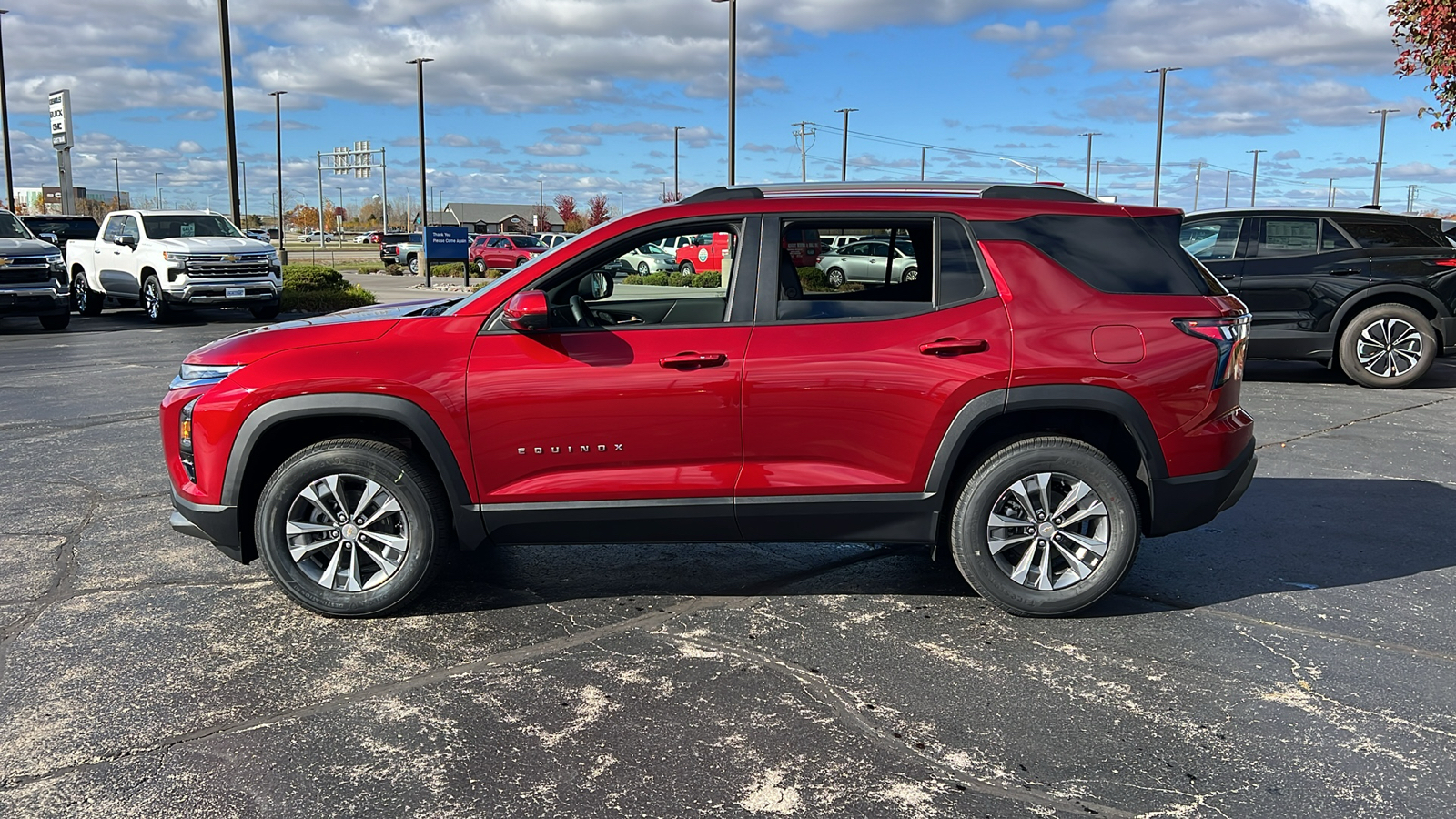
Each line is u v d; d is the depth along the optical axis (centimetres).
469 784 296
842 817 279
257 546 422
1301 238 1030
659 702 349
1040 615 426
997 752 315
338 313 476
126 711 341
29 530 552
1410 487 641
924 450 407
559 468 409
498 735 325
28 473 679
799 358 402
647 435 404
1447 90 1025
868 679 368
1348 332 1022
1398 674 371
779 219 414
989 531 417
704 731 328
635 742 321
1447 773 302
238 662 381
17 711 341
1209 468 416
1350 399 954
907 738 323
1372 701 349
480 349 404
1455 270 995
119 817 277
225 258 1791
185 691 357
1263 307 1038
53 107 2783
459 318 411
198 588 463
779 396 402
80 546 524
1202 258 1062
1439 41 1008
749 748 317
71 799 287
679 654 390
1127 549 412
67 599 448
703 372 400
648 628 417
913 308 410
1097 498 411
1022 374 400
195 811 281
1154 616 429
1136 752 315
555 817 279
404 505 413
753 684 363
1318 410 901
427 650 394
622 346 402
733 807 284
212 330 1691
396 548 419
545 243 4228
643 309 445
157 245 1788
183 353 1353
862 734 326
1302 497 618
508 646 398
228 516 412
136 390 1030
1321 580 474
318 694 354
